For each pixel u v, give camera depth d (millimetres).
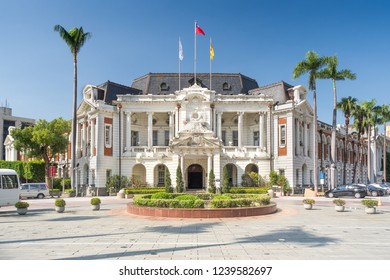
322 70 47281
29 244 13805
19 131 58656
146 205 24062
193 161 51438
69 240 14633
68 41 43031
